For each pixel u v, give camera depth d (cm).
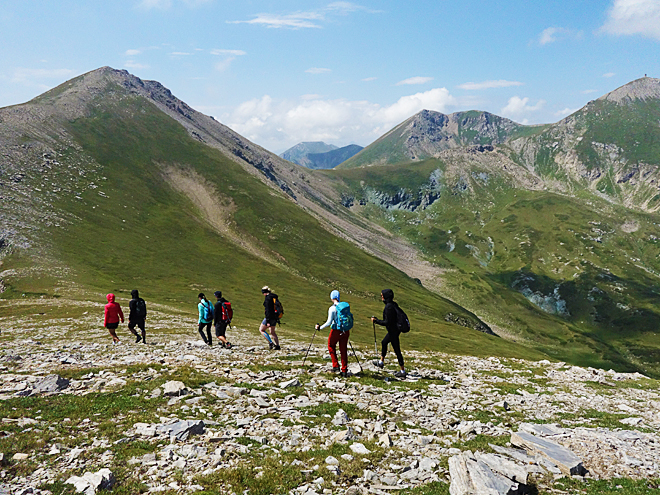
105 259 11081
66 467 823
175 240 14488
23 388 1271
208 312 2645
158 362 1844
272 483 812
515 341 19600
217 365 1856
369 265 18362
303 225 19788
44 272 8662
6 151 14912
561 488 870
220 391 1402
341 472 889
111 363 1781
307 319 9062
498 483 800
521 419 1441
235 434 1048
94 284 8769
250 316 7919
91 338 3000
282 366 1930
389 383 1772
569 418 1521
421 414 1369
